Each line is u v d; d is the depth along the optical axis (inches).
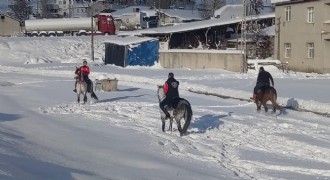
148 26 4116.6
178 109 684.7
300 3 2085.4
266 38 2581.2
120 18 4227.4
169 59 2253.9
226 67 2055.9
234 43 2711.6
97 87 1343.5
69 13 6171.3
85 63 1048.2
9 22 3969.0
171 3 6166.3
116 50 2378.2
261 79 932.0
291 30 2151.8
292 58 2149.4
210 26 2669.8
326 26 1948.8
